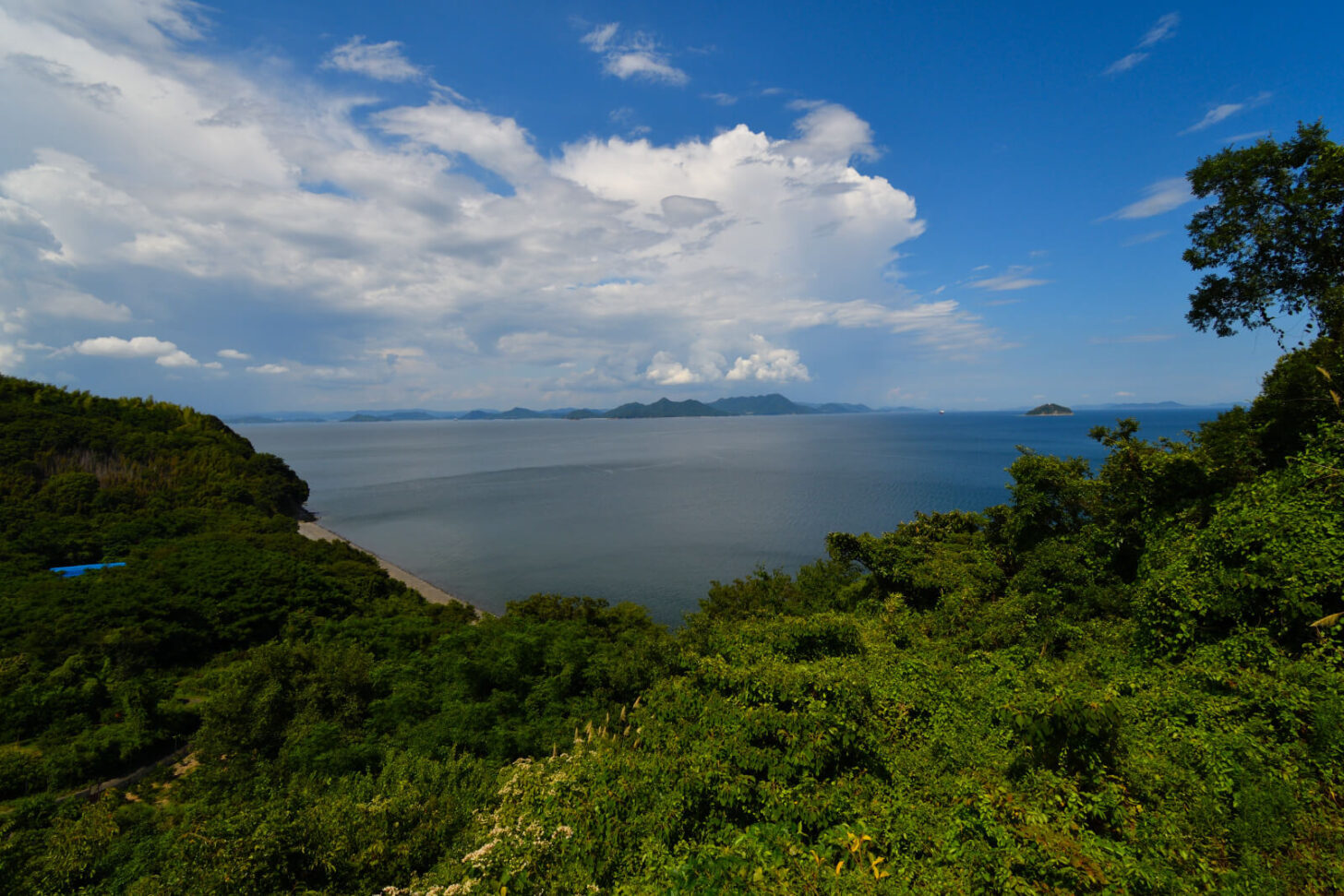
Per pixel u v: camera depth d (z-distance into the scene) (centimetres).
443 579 6097
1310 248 1730
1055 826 763
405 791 1484
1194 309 2017
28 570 4644
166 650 3428
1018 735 981
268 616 3891
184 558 4512
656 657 2130
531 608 3609
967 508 8194
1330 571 1077
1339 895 652
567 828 936
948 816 829
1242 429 1791
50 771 2133
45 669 2908
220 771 2006
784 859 757
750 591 3012
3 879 1424
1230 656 1135
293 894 1064
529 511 9625
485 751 1950
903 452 17088
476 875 933
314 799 1369
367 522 9088
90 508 6372
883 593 2436
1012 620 1720
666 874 764
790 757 967
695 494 10669
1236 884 677
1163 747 927
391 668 2606
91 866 1493
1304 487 1268
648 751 1149
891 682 1305
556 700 2225
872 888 676
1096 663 1380
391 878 1134
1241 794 804
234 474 8538
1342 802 787
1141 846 751
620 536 7519
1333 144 1634
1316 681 966
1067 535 1978
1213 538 1303
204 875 1075
